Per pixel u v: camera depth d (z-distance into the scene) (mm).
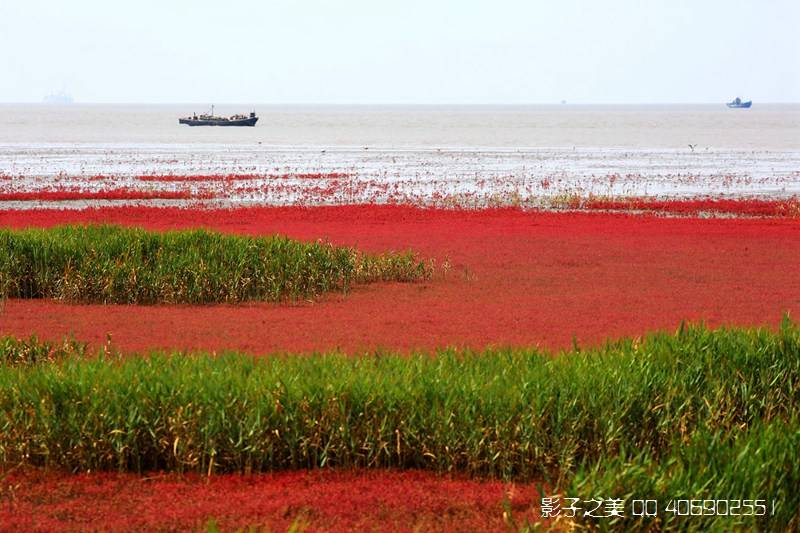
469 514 15727
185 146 180250
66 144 183875
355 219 68438
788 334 21609
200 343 28906
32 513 15680
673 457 15156
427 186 98062
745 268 46750
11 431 17797
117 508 15922
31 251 37781
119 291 36438
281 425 17734
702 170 124188
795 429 15922
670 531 13633
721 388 18844
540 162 138000
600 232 61500
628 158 150000
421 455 17891
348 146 186625
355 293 39219
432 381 18297
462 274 44375
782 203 81562
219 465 17609
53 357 23812
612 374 18625
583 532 14008
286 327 31734
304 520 15375
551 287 40812
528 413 17516
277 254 38625
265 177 105875
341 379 18250
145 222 64375
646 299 37938
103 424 17547
